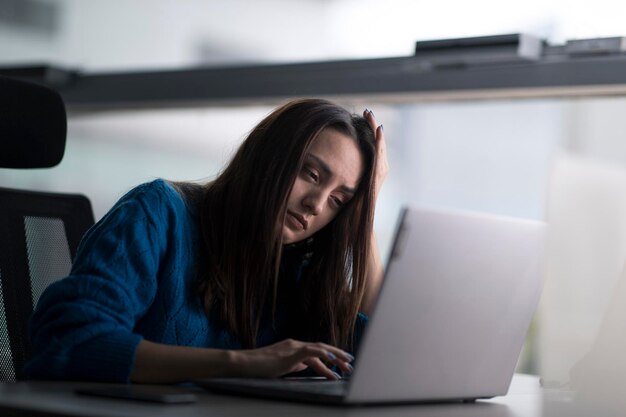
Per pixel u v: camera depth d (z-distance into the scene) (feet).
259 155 5.97
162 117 12.94
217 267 5.83
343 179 6.08
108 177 13.20
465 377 4.71
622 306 4.94
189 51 12.34
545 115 11.25
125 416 3.55
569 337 5.98
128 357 4.81
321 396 4.27
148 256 5.40
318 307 6.49
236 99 11.87
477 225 4.44
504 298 4.73
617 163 10.73
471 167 11.79
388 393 4.31
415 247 4.11
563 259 7.29
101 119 13.21
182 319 5.66
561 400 5.16
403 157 12.00
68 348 4.83
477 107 11.66
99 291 5.05
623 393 4.83
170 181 6.15
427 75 10.70
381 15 11.10
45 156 6.48
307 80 11.43
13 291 6.49
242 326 5.93
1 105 6.28
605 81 9.70
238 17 12.03
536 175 11.43
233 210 5.92
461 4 10.59
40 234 6.84
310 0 11.54
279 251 6.01
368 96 11.16
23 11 13.08
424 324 4.32
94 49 12.87
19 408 3.79
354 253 6.48
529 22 10.22
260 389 4.41
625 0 9.84
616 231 7.68
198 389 4.75
